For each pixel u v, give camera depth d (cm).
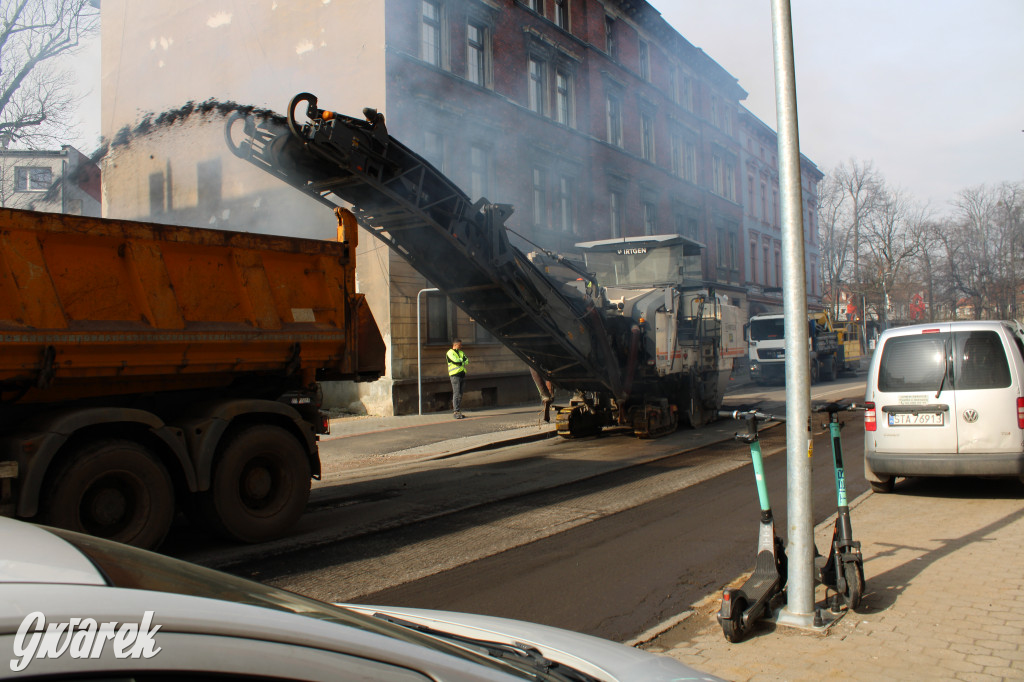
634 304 1358
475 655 181
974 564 534
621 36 2977
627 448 1275
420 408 1761
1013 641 395
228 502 666
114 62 2269
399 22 1830
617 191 2884
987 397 752
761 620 438
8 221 557
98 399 648
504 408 2003
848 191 5909
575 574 568
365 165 863
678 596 515
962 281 5778
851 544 463
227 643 126
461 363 1716
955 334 782
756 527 704
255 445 690
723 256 4019
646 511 786
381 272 1802
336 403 1878
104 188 2234
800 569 434
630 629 453
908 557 561
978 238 5628
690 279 1594
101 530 590
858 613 447
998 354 759
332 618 159
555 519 755
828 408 473
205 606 131
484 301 1121
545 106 2456
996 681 350
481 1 2145
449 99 1991
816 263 6081
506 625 246
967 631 411
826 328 3331
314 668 133
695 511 781
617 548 642
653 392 1468
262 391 764
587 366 1248
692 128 3619
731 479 962
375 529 724
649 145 3195
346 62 1841
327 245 783
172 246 657
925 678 356
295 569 592
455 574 572
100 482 591
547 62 2467
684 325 1506
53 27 2117
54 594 120
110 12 2280
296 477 720
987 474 750
